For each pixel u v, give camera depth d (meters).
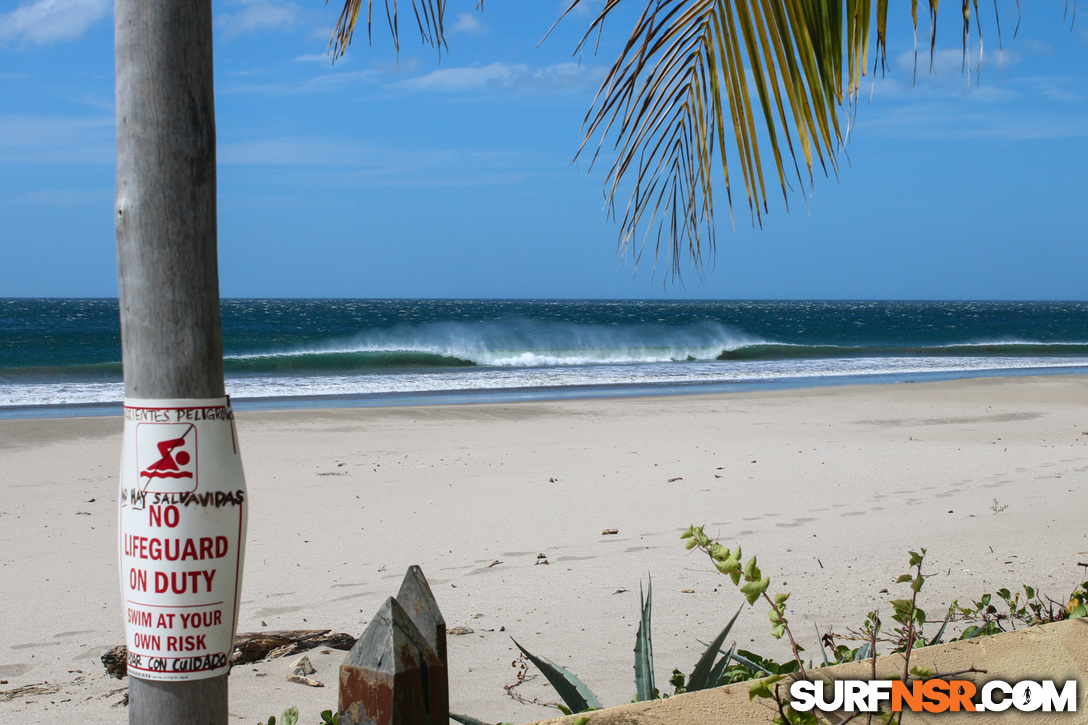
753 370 32.41
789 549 6.87
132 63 1.45
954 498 8.88
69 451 13.04
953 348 47.06
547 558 6.91
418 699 1.56
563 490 9.77
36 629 5.34
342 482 10.42
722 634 2.68
